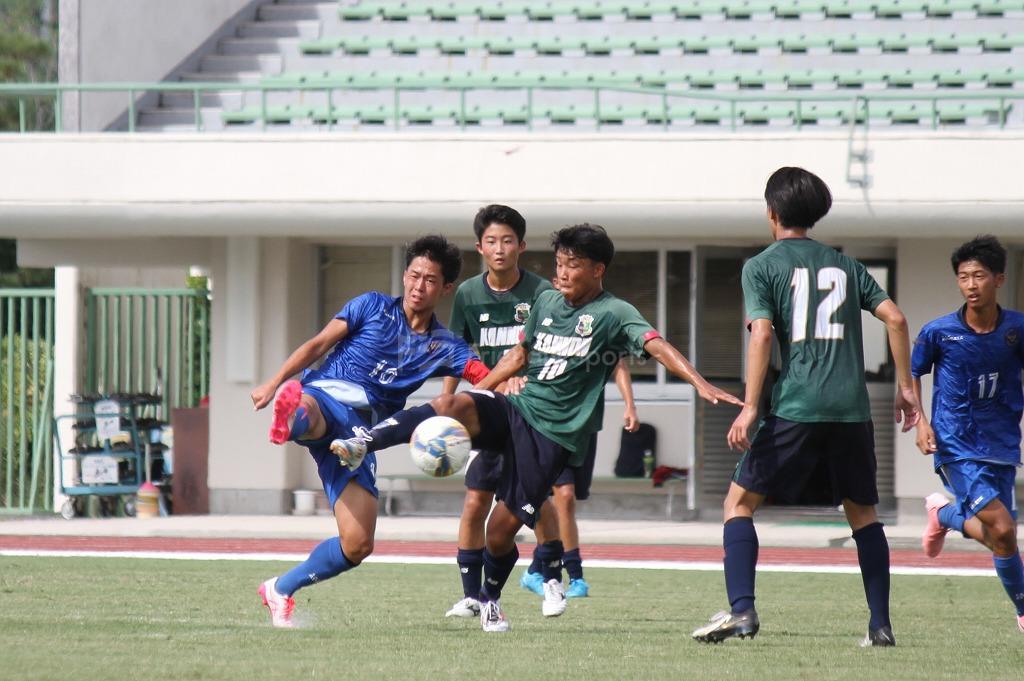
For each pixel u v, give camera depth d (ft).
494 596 81.66
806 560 148.15
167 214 187.32
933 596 110.93
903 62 225.35
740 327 195.00
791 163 177.58
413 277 79.46
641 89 184.55
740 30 232.73
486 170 181.98
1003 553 85.97
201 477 204.64
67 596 99.04
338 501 78.13
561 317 78.74
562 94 224.53
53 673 59.16
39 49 499.51
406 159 183.42
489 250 96.17
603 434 197.88
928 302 189.47
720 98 182.80
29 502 226.79
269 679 58.59
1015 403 87.86
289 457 201.05
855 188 176.04
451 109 220.43
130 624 79.92
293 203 184.85
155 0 226.99
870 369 195.31
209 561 134.31
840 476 72.69
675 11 236.22
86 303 226.58
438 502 201.26
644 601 104.78
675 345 198.39
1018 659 69.10
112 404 203.92
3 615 85.10
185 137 187.42
